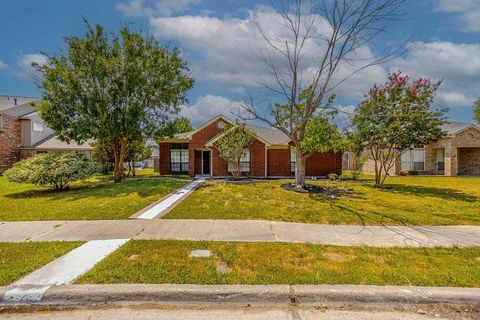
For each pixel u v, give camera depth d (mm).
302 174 12672
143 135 16391
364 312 3234
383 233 6094
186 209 8383
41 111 14938
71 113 15023
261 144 20000
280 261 4402
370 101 13562
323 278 3783
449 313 3225
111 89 14945
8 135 25891
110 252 4781
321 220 7270
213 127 20750
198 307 3342
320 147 12211
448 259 4551
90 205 9102
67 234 5945
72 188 13844
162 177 19469
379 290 3461
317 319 3090
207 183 14969
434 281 3725
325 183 15555
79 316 3135
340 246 5184
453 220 7262
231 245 5141
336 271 4020
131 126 15164
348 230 6328
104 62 14312
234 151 17172
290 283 3652
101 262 4309
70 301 3424
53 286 3551
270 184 14391
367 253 4809
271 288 3506
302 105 12727
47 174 12242
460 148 23047
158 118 17094
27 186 15039
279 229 6348
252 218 7387
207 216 7562
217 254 4703
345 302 3418
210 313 3201
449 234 6016
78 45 14867
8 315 3164
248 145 19141
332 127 12484
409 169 22938
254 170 20000
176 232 6059
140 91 15586
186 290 3473
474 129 21188
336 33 11516
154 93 16328
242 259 4469
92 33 15117
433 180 17531
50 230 6289
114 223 6863
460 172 23531
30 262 4328
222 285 3586
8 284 3627
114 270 3998
